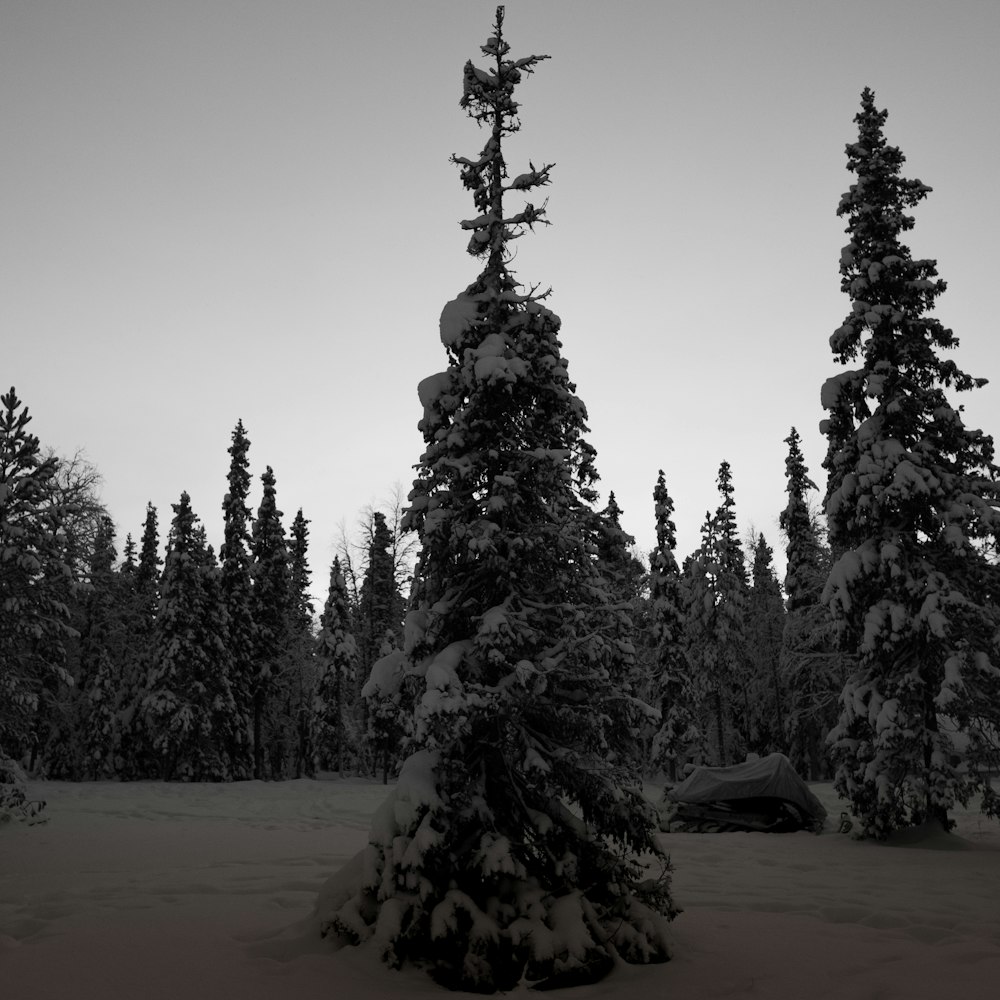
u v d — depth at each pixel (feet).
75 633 78.38
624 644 29.60
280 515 173.78
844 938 26.84
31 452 77.41
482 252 34.19
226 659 150.20
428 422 31.94
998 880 40.91
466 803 25.93
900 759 60.18
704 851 54.49
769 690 146.20
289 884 36.55
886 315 65.98
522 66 35.01
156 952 23.75
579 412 31.81
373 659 166.61
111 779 149.07
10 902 32.58
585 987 21.38
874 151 70.44
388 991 20.76
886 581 63.16
